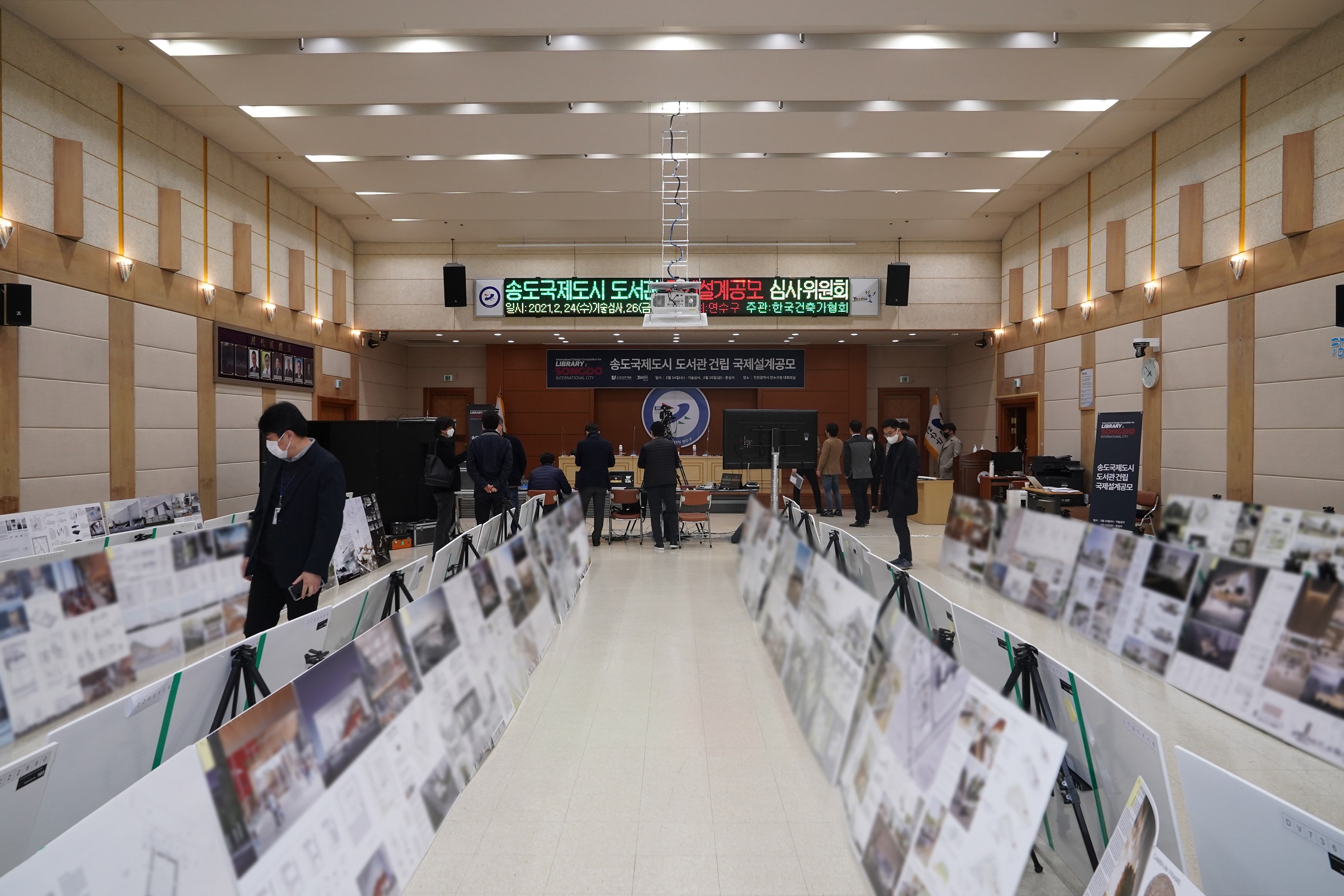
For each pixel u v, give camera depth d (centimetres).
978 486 1148
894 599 318
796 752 305
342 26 592
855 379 1464
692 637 472
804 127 783
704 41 620
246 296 888
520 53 630
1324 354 600
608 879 219
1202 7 567
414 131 792
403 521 858
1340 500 585
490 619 205
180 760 89
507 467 713
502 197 1012
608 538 865
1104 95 709
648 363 1467
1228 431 704
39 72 594
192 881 86
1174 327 781
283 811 101
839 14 579
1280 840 124
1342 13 577
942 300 1203
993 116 761
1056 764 71
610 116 756
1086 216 947
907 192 995
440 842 239
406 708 143
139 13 568
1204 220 735
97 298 655
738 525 1006
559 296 1199
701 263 1212
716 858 230
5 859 144
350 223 1138
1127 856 145
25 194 580
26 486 579
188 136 781
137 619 230
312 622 246
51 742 151
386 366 1360
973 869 79
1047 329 1046
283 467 321
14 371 569
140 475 707
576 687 382
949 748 90
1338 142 585
